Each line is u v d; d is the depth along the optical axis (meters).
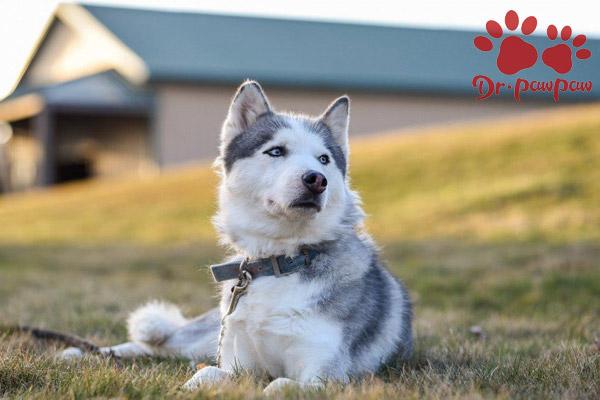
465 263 11.58
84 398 3.72
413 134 28.12
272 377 4.61
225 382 3.95
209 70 30.70
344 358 4.40
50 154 29.81
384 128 33.69
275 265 4.50
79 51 33.38
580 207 15.55
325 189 4.43
